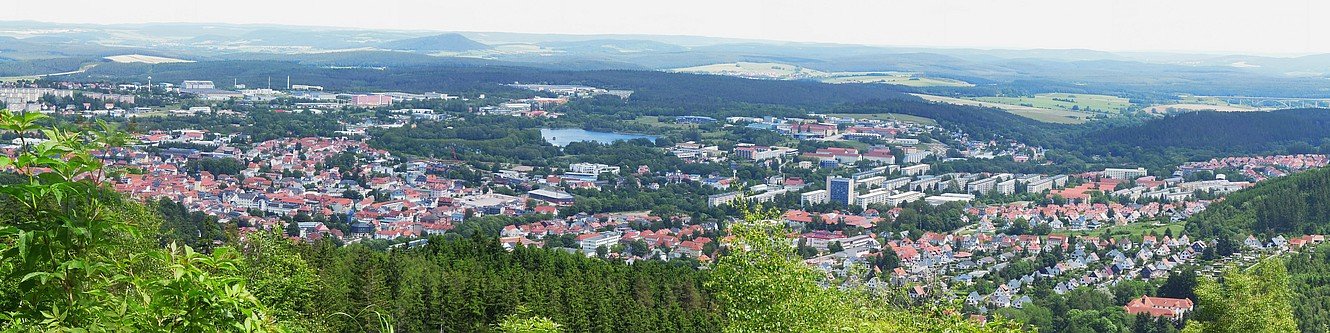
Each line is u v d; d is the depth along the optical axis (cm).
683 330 10212
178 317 1845
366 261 10025
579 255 13538
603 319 9888
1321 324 10681
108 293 1870
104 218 1906
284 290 7244
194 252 1869
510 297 9625
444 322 9512
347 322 8544
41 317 1834
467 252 12862
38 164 1816
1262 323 7125
